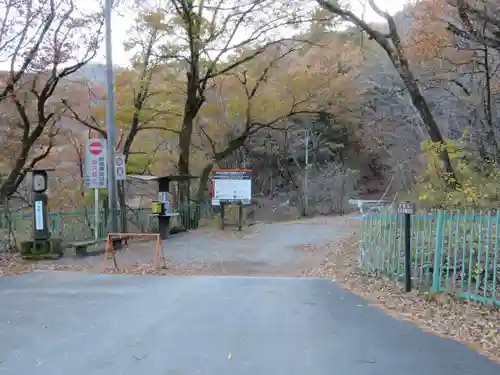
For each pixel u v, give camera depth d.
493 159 14.08
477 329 6.58
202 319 7.12
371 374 4.92
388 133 30.52
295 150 48.91
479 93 16.61
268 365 5.18
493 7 10.62
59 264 13.01
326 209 46.78
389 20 15.52
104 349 5.71
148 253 15.79
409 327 6.75
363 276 10.93
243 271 12.78
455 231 8.49
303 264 13.88
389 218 10.43
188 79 25.88
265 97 30.11
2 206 19.45
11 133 22.80
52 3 18.58
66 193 26.25
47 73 18.98
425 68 17.98
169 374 4.91
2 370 5.04
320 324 6.86
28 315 7.34
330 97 30.38
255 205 45.50
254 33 25.84
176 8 23.80
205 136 35.12
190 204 26.20
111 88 17.23
